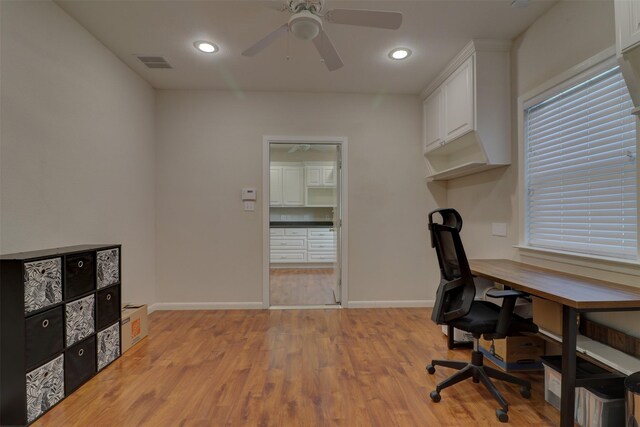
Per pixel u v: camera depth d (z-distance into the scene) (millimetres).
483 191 3006
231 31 2465
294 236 6230
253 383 2035
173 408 1775
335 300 4000
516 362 2188
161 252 3600
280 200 6586
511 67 2592
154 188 3562
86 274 2062
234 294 3660
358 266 3729
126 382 2045
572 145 2076
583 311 1408
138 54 2803
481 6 2166
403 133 3742
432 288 3791
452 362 2092
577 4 1974
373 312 3535
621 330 1718
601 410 1474
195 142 3613
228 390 1955
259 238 3664
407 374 2154
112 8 2180
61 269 1854
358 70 3109
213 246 3641
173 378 2094
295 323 3166
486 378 1857
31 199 1933
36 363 1682
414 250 3770
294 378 2100
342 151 3715
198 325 3104
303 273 5777
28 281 1644
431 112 3438
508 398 1880
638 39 1357
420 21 2326
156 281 3596
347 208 3717
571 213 2090
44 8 2025
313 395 1904
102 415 1712
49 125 2070
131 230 3086
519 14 2252
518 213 2533
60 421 1664
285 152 6582
